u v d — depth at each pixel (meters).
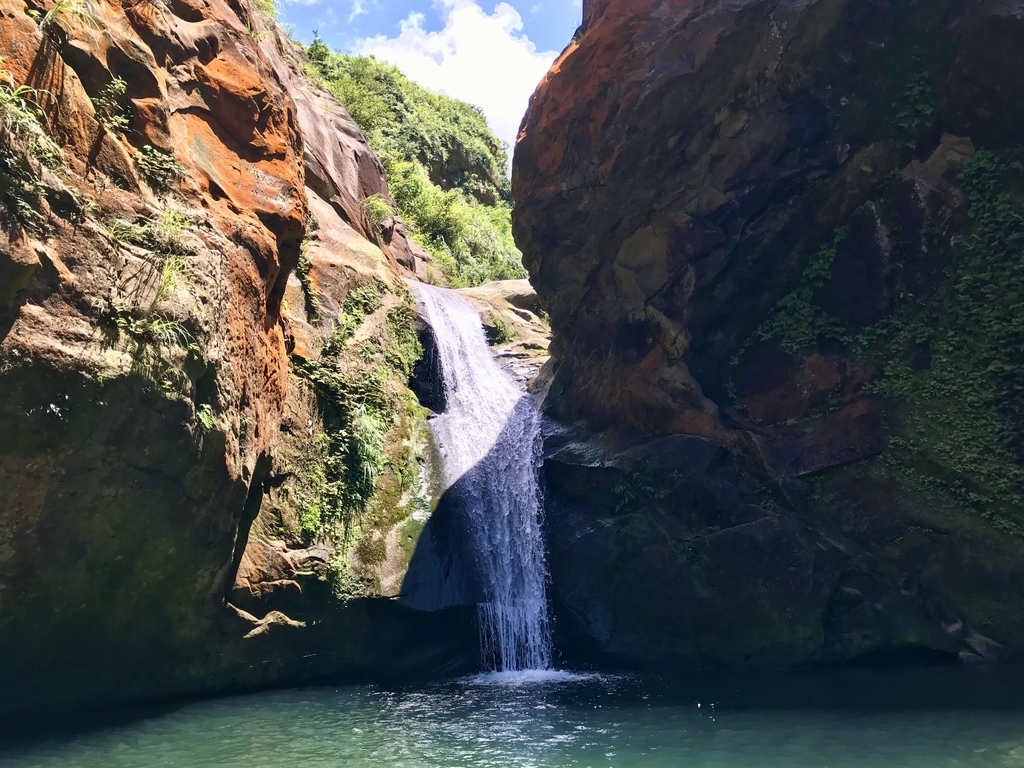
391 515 11.75
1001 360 11.20
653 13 13.99
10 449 6.40
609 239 15.21
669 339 14.00
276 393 10.30
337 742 7.36
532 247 16.70
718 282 13.47
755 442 12.57
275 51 17.75
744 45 12.96
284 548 10.05
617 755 6.94
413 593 11.17
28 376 6.30
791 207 13.05
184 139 8.98
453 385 16.61
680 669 11.33
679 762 6.73
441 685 10.23
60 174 6.82
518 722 8.13
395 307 14.77
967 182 11.77
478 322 19.91
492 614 11.99
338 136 19.42
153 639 8.48
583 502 13.59
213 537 8.47
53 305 6.53
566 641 12.23
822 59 12.49
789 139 12.95
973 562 10.88
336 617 10.30
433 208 29.95
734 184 13.33
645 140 13.96
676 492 12.68
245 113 10.09
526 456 14.59
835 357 12.62
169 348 7.46
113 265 7.12
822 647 11.03
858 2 12.07
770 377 13.13
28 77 6.75
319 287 13.16
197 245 8.22
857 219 12.66
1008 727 7.57
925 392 11.70
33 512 6.81
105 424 6.95
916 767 6.48
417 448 13.14
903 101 12.22
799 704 8.73
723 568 11.72
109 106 7.73
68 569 7.35
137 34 8.60
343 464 11.53
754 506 12.22
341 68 34.50
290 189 10.42
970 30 11.42
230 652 9.23
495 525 13.02
